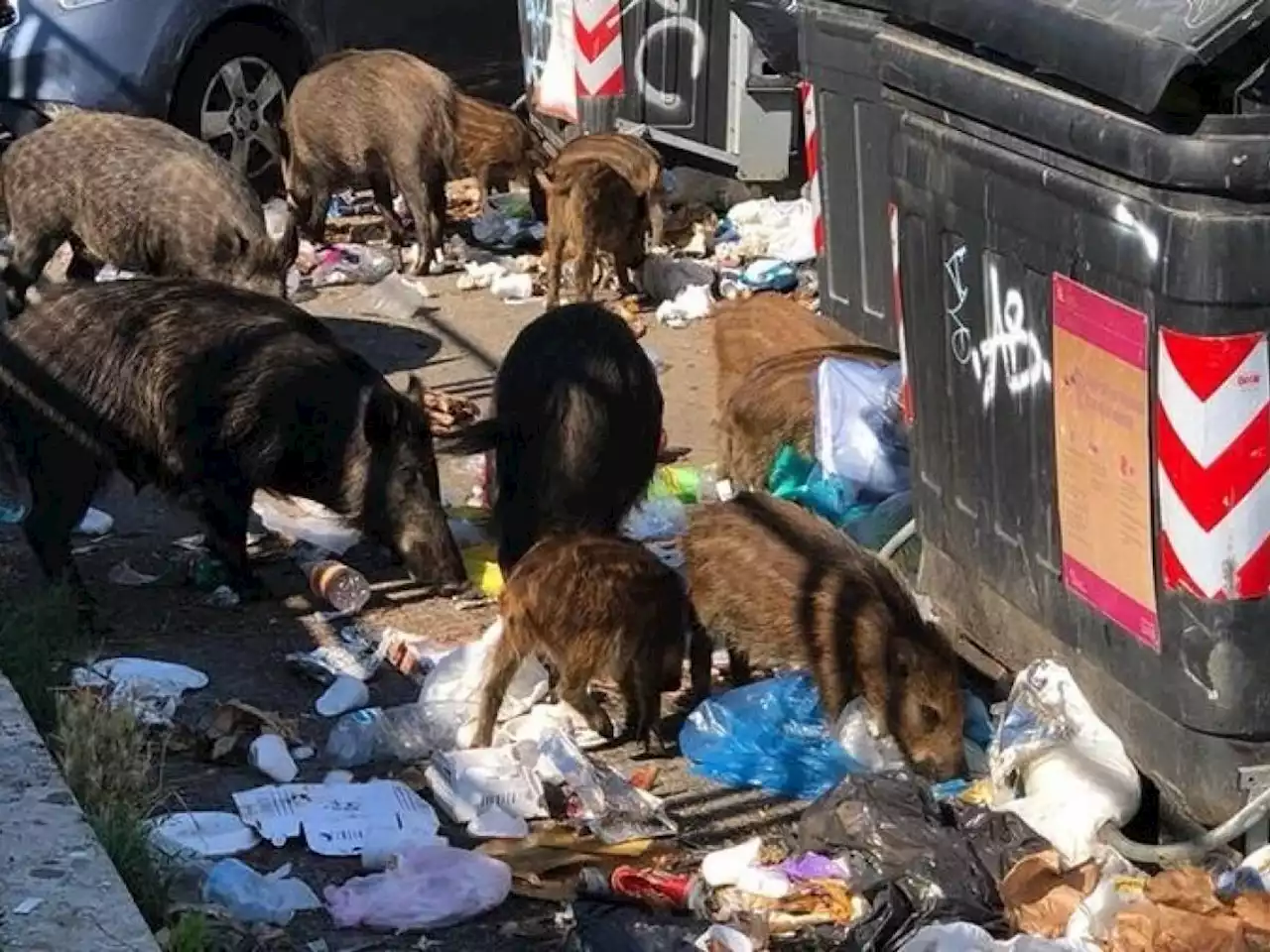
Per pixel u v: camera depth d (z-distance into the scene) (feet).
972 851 18.84
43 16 35.94
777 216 33.68
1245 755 18.72
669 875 19.13
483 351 30.37
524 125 34.76
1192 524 18.40
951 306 20.76
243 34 37.60
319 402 23.79
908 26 20.94
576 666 20.98
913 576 22.82
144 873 18.58
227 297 24.21
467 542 24.89
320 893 19.08
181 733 21.12
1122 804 19.22
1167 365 18.33
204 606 23.77
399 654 22.41
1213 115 17.83
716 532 21.72
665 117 34.68
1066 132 18.75
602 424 23.04
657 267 31.58
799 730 20.97
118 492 26.16
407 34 41.70
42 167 29.71
